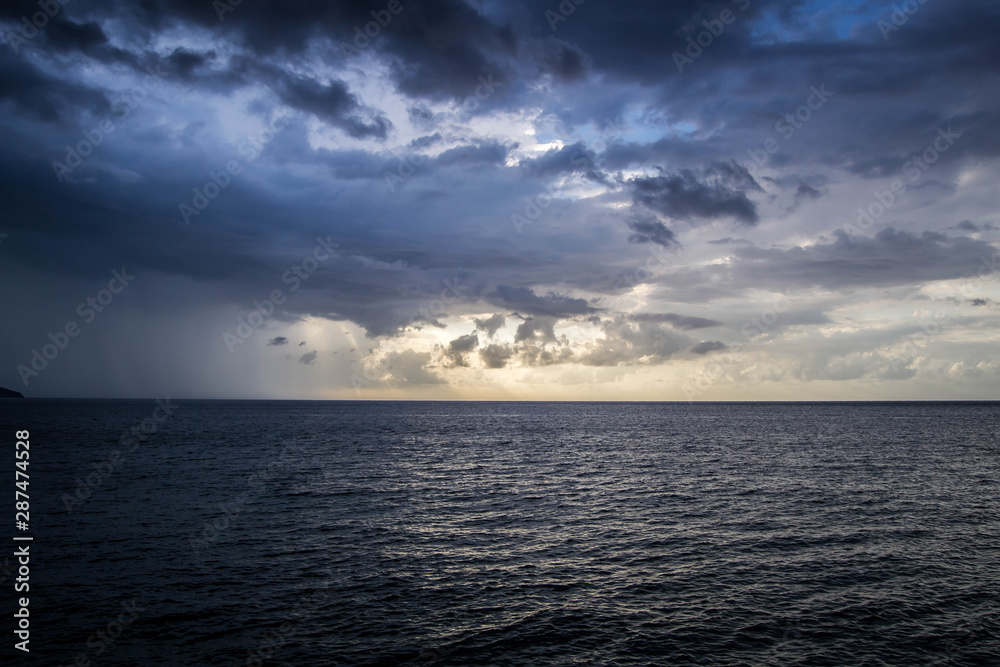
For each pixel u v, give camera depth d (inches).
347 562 874.8
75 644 589.0
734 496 1424.7
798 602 715.4
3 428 3467.0
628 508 1284.4
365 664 555.5
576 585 778.8
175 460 2070.6
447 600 723.4
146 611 676.7
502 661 562.6
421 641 606.2
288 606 698.8
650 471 1887.3
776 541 999.0
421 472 1849.2
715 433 3688.5
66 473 1717.5
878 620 659.4
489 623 652.7
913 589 759.1
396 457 2274.9
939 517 1179.3
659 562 880.9
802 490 1507.1
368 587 767.1
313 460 2133.4
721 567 854.5
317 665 551.5
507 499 1390.3
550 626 644.7
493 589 762.8
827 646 594.6
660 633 626.2
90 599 711.1
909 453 2406.5
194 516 1166.3
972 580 793.6
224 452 2372.0
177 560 873.5
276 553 917.2
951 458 2222.0
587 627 642.8
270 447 2615.7
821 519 1165.7
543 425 4778.5
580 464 2084.2
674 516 1200.2
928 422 5039.4
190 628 632.4
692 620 660.7
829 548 954.1
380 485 1577.3
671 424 4869.6
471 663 559.2
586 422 5290.4
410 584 780.6
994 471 1860.2
